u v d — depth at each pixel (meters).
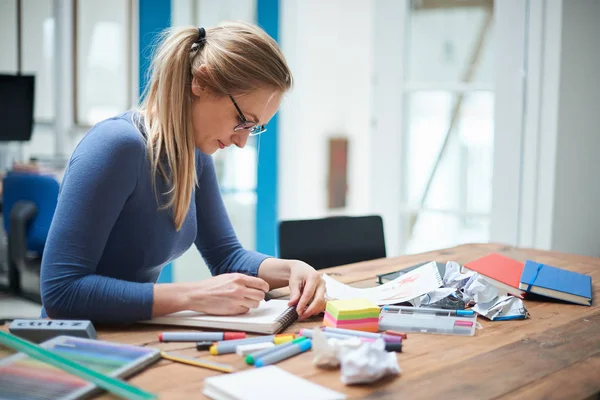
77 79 4.82
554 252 2.18
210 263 1.66
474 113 3.09
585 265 1.97
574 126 2.98
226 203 4.28
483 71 3.04
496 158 3.04
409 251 3.34
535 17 2.88
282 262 1.53
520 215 3.01
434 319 1.30
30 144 4.85
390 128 3.31
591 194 3.15
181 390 0.94
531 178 2.96
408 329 1.26
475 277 1.45
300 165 4.44
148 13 3.81
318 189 4.60
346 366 0.97
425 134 3.24
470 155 3.13
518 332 1.27
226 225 1.66
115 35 4.55
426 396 0.93
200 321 1.23
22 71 4.76
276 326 1.22
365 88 4.76
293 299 1.36
